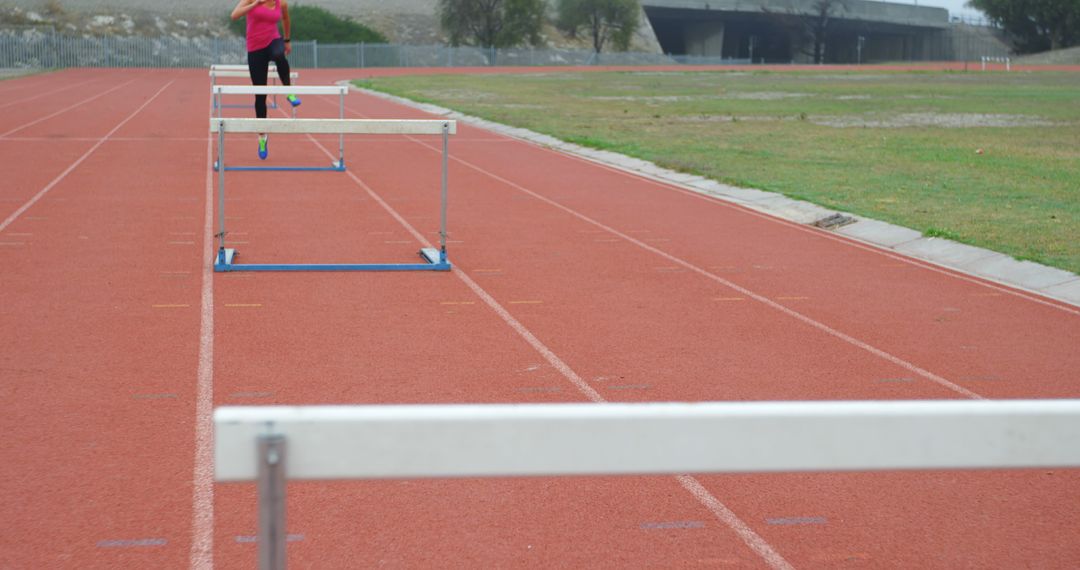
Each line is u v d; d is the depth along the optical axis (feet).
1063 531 14.12
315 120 29.50
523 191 47.34
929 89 156.76
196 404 18.47
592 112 97.45
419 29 282.97
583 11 304.71
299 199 42.83
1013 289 30.60
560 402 19.04
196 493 14.61
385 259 31.96
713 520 14.21
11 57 208.74
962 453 6.59
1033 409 6.57
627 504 14.69
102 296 26.40
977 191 48.57
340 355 21.76
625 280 30.19
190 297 26.58
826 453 6.54
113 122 72.33
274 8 50.16
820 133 79.61
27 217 36.88
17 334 22.74
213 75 56.59
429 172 52.49
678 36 377.91
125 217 37.50
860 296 29.12
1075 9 352.08
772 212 43.96
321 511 14.16
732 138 73.77
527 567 12.62
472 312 25.89
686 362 22.03
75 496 14.42
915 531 14.02
